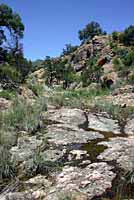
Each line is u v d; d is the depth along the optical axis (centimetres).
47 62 9075
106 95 2669
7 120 1221
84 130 1186
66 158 890
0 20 4138
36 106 1533
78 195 685
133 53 6238
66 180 756
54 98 1908
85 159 878
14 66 4247
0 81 2866
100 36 8362
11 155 883
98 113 1553
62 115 1400
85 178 762
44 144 994
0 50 4184
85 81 5828
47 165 831
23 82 3256
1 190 736
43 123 1259
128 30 7719
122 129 1236
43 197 689
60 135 1094
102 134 1139
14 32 4244
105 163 843
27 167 816
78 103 1819
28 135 1098
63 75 7694
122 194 694
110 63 6575
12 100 1830
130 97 2130
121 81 3734
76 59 8519
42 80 8338
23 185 746
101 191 706
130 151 921
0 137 990
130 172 766
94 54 8019
